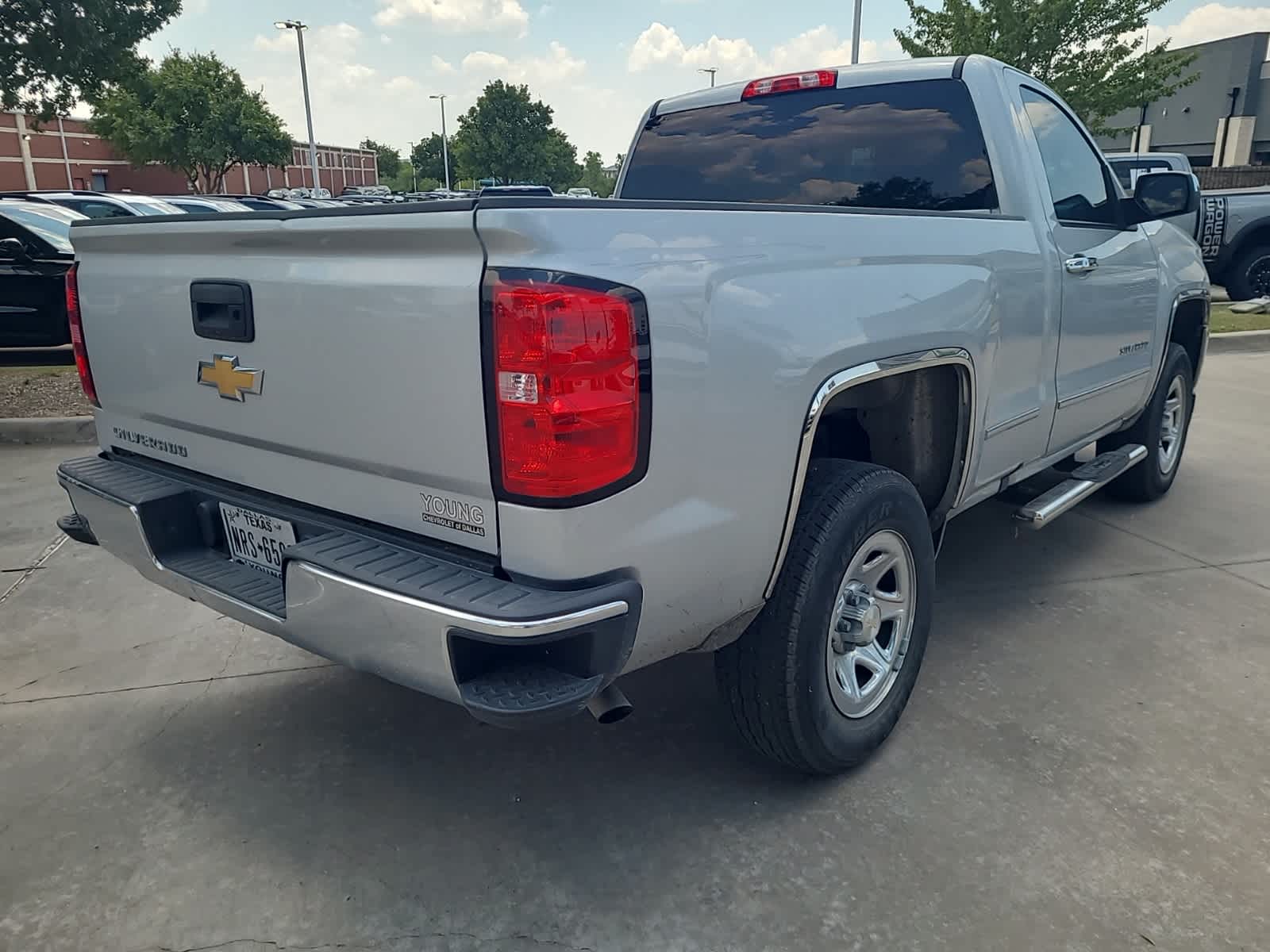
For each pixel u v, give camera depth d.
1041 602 4.02
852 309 2.44
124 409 2.94
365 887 2.38
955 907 2.28
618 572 2.01
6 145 46.72
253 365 2.38
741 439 2.17
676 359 2.00
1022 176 3.50
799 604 2.45
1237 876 2.37
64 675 3.46
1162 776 2.79
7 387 8.06
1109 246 4.08
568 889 2.37
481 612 1.87
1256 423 7.28
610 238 1.94
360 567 2.08
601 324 1.86
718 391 2.10
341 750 2.99
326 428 2.26
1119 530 4.92
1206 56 38.94
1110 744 2.95
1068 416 3.91
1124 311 4.23
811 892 2.34
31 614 3.96
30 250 9.13
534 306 1.82
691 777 2.83
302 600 2.20
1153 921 2.22
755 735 2.60
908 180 3.72
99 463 3.05
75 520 3.15
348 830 2.61
